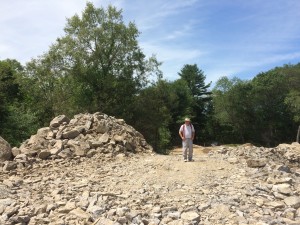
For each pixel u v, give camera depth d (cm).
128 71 3184
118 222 650
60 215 697
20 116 2677
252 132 6347
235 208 745
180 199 818
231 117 6391
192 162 1178
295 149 1659
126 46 3183
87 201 768
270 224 647
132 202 785
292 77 6150
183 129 1215
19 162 1175
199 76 6981
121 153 1348
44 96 3419
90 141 1384
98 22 3191
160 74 3312
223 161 1208
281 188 865
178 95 5822
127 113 3095
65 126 1502
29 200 800
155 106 3372
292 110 5344
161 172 1064
